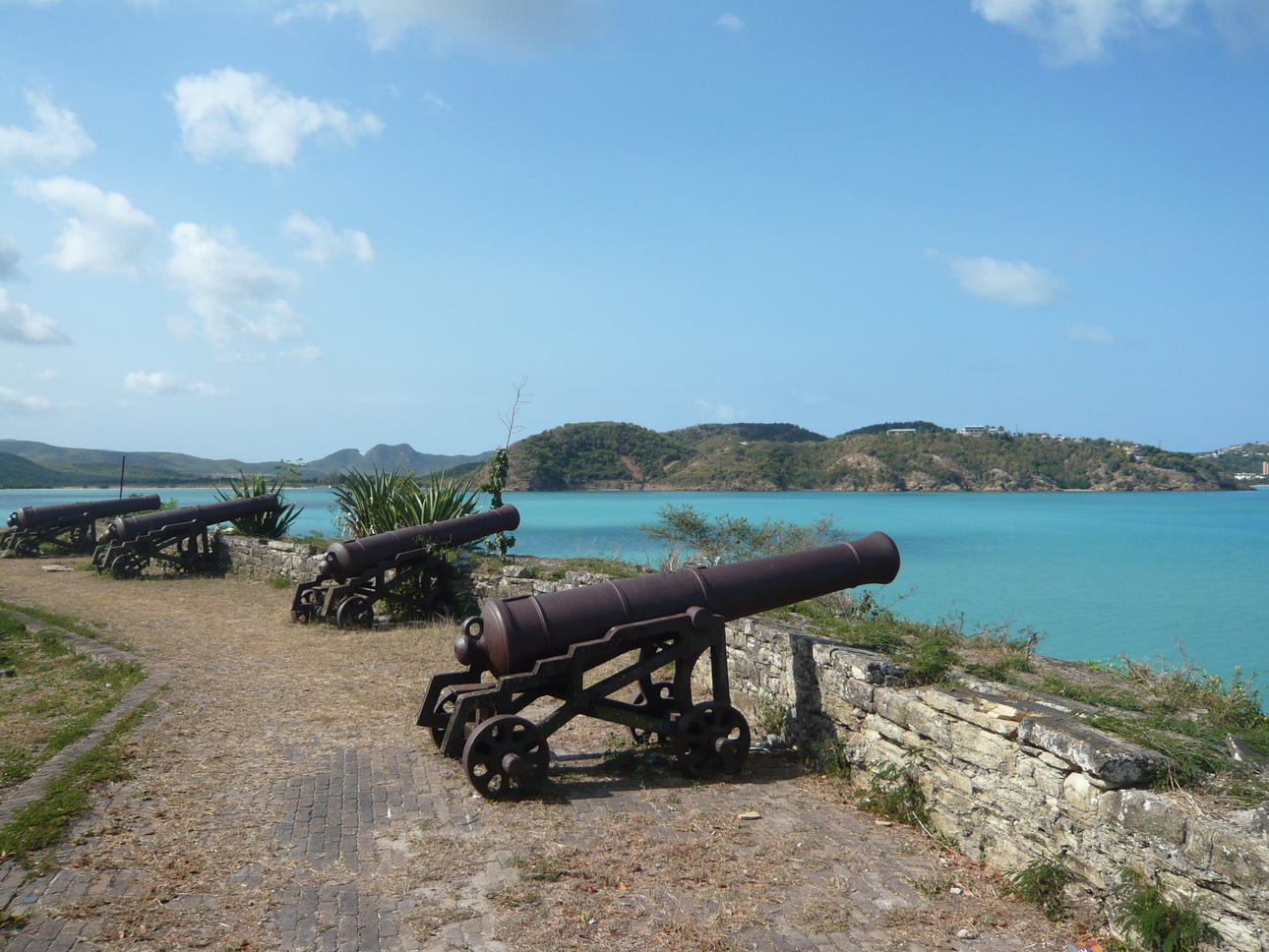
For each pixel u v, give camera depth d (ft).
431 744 21.34
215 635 35.24
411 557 39.42
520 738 18.58
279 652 32.19
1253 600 84.69
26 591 47.96
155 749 20.03
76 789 16.97
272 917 12.52
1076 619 70.95
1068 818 13.62
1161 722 14.52
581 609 20.16
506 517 42.83
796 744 22.09
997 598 83.51
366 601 38.40
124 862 14.07
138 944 11.57
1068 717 14.83
